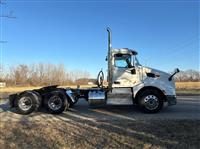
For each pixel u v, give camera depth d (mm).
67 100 11859
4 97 23781
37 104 11727
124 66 11539
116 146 6203
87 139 6855
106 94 11562
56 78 55125
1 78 61125
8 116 11250
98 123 9008
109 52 11586
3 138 7129
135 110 12289
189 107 13227
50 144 6480
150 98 11148
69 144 6441
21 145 6445
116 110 12430
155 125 8461
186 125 8367
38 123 9297
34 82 58688
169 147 6059
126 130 7793
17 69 61375
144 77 11391
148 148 6004
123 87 11461
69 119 10148
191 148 5969
